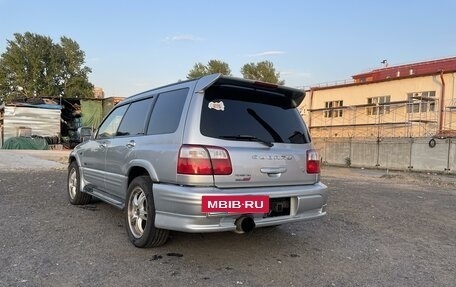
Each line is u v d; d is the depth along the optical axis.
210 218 3.93
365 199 9.65
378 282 3.96
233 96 4.48
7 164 15.31
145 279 3.76
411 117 30.50
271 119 4.66
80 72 68.19
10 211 6.43
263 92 4.73
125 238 5.04
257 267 4.21
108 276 3.80
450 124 27.97
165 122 4.57
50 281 3.63
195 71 62.50
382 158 31.05
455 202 10.01
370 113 33.81
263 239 5.30
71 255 4.35
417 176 21.72
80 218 6.07
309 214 4.68
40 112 35.91
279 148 4.53
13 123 35.03
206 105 4.23
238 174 4.14
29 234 5.11
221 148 4.09
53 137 35.59
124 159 5.15
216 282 3.75
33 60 63.88
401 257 4.86
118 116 5.98
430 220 7.30
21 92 64.81
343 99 36.44
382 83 32.97
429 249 5.29
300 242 5.27
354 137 33.66
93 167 6.29
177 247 4.74
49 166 15.06
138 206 4.77
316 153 5.00
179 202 3.97
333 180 15.33
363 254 4.90
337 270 4.26
